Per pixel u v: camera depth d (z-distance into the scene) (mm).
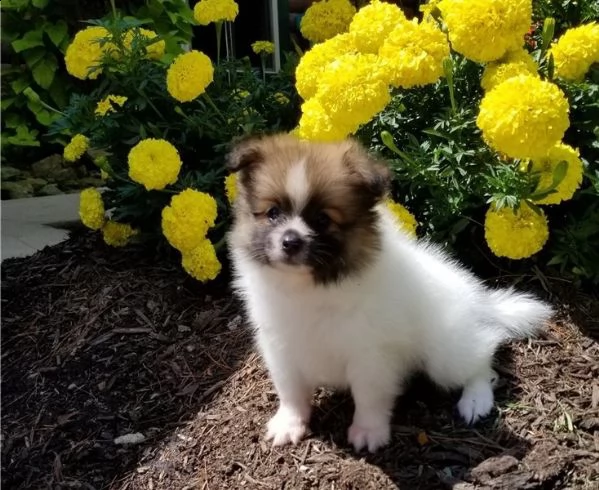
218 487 444
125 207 697
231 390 540
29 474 480
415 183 570
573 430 452
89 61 701
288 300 441
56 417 532
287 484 435
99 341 610
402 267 461
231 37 1223
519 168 531
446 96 609
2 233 912
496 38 522
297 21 1382
